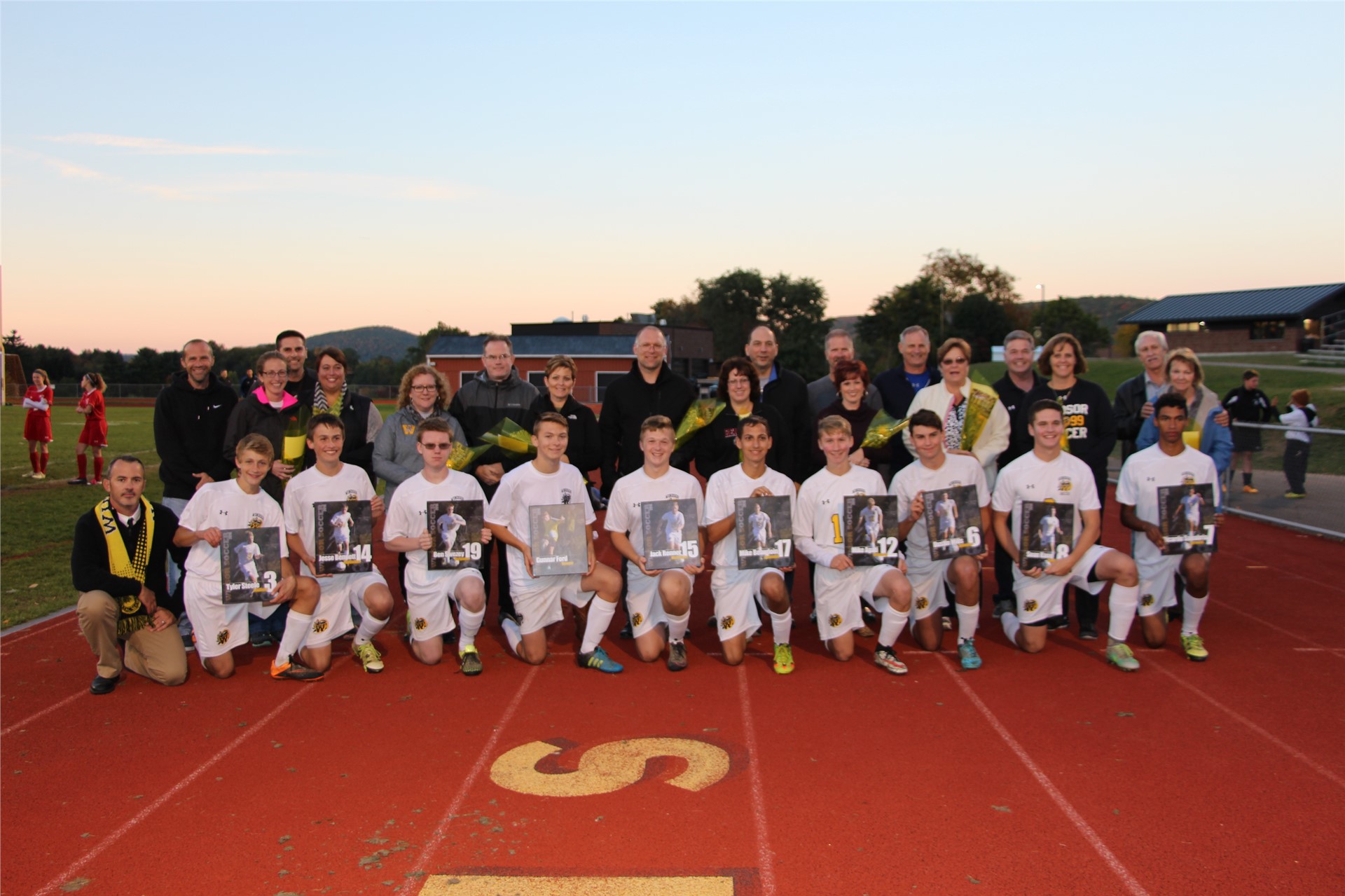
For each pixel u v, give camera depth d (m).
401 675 5.60
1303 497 10.39
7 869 3.41
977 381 6.30
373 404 6.96
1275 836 3.54
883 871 3.31
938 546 5.52
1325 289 42.00
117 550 5.24
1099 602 6.85
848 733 4.57
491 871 3.33
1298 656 5.76
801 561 8.94
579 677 5.50
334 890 3.23
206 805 3.89
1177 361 6.51
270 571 5.32
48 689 5.38
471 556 5.61
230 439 6.21
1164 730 4.57
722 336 75.75
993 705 4.94
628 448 6.49
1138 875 3.28
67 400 51.31
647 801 3.86
